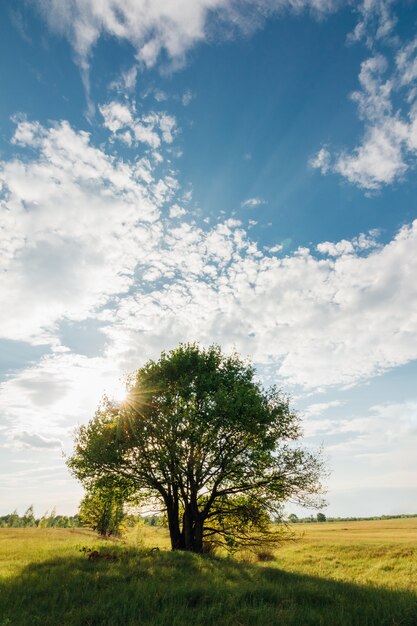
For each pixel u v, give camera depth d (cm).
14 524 11312
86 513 4634
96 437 2177
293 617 821
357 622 786
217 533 2236
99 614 817
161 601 939
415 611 838
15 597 937
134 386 2266
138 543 2261
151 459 2148
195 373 2330
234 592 1022
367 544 3856
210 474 2134
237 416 2045
